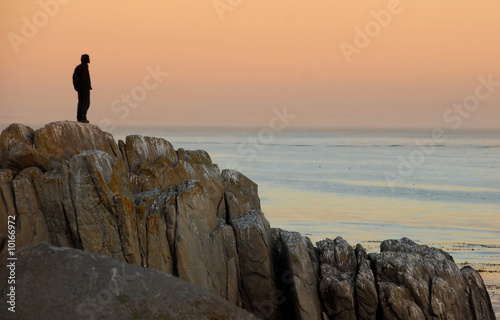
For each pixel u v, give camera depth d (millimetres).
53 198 19547
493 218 54812
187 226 20172
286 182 88562
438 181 92062
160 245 19812
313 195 72438
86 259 14742
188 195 20547
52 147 21859
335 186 83250
